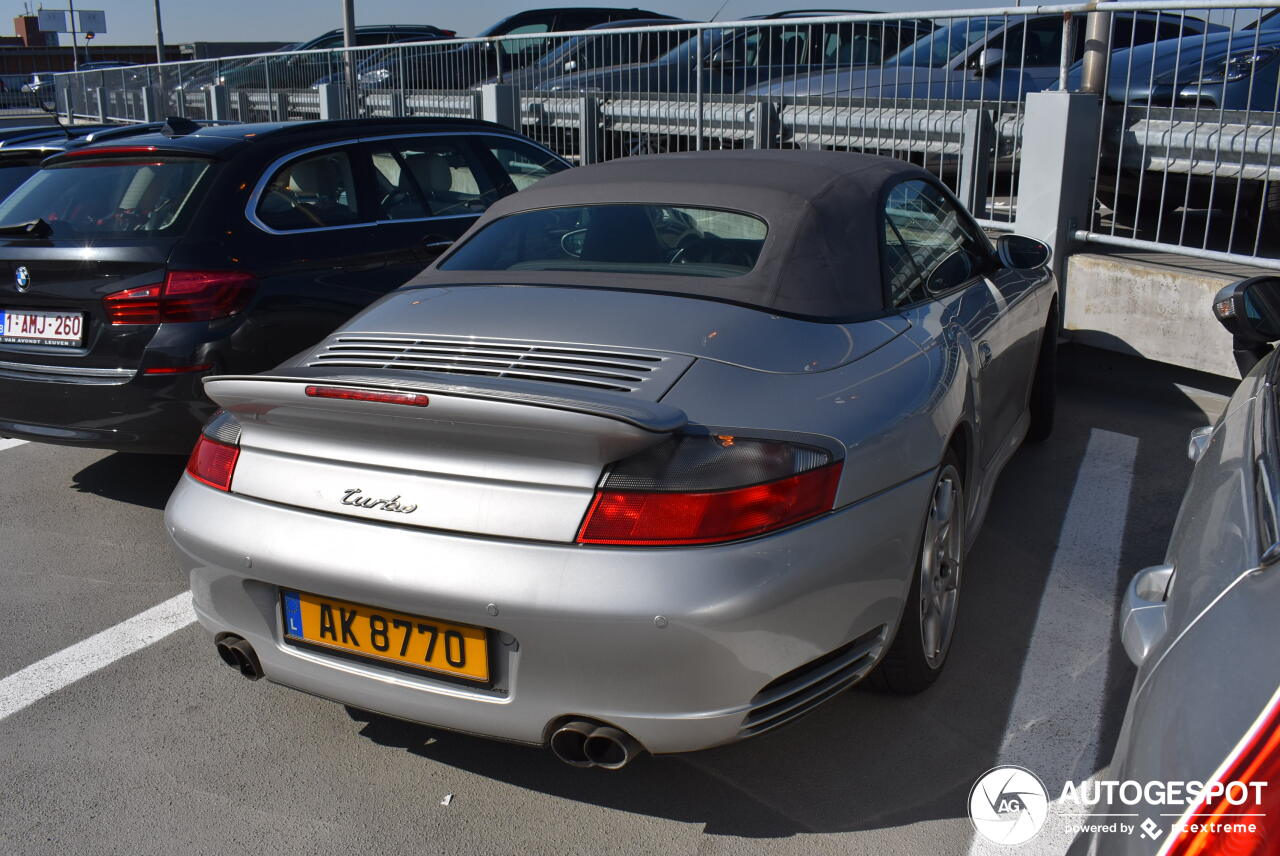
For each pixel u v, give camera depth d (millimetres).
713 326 2590
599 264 3018
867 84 6633
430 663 2275
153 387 3916
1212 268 5227
